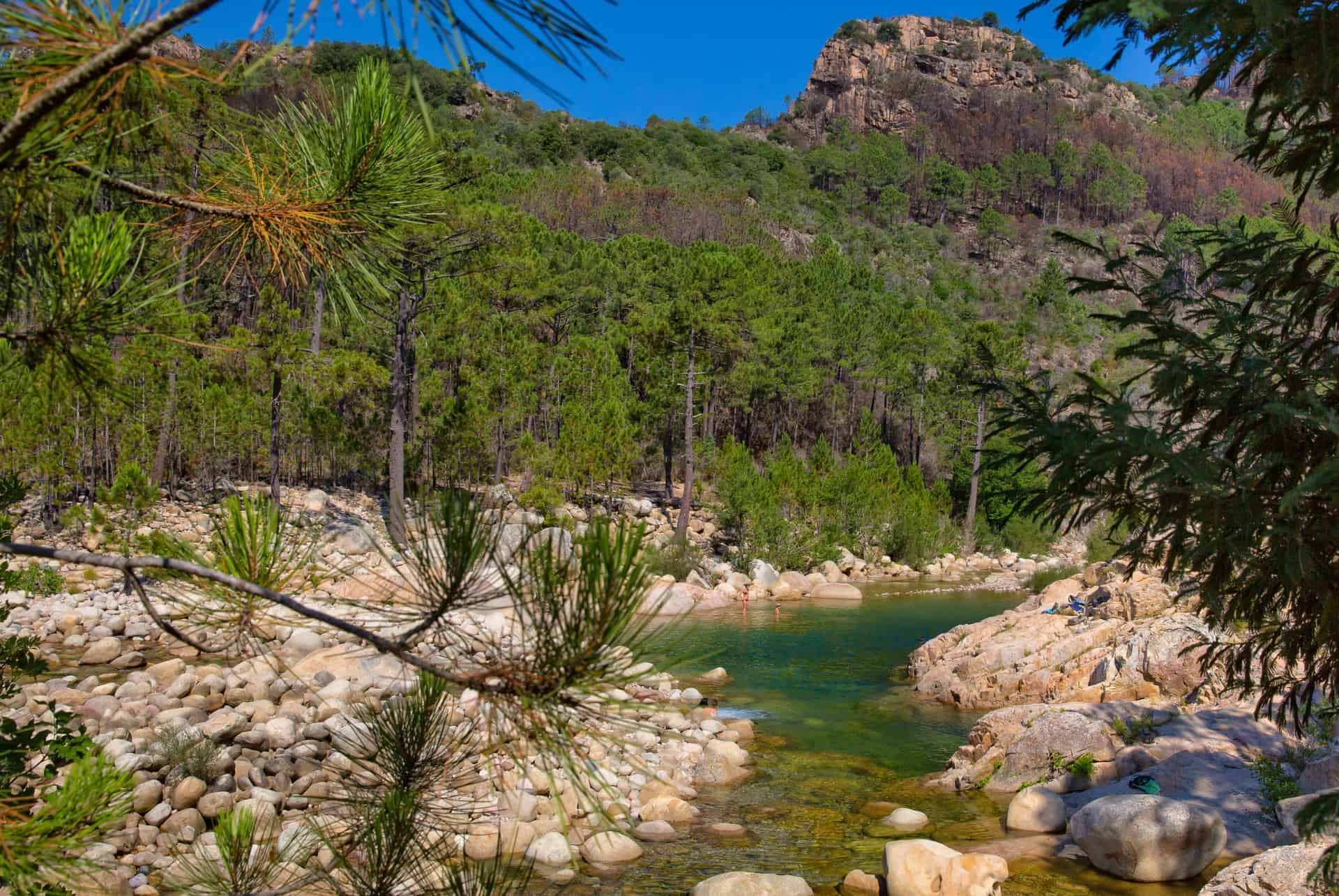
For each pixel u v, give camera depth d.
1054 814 9.46
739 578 30.20
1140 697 12.22
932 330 55.53
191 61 2.12
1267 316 3.87
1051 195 166.50
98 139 2.57
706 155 149.38
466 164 25.03
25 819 2.29
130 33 2.04
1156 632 12.59
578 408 31.92
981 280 117.38
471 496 2.46
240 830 3.22
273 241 3.13
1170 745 10.35
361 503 28.95
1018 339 44.03
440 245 23.20
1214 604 3.74
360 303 3.52
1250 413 3.43
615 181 114.44
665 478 45.91
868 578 35.25
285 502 24.91
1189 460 3.14
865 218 148.00
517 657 2.36
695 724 13.44
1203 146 190.88
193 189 3.12
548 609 2.23
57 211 2.71
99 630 15.75
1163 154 181.12
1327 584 3.37
